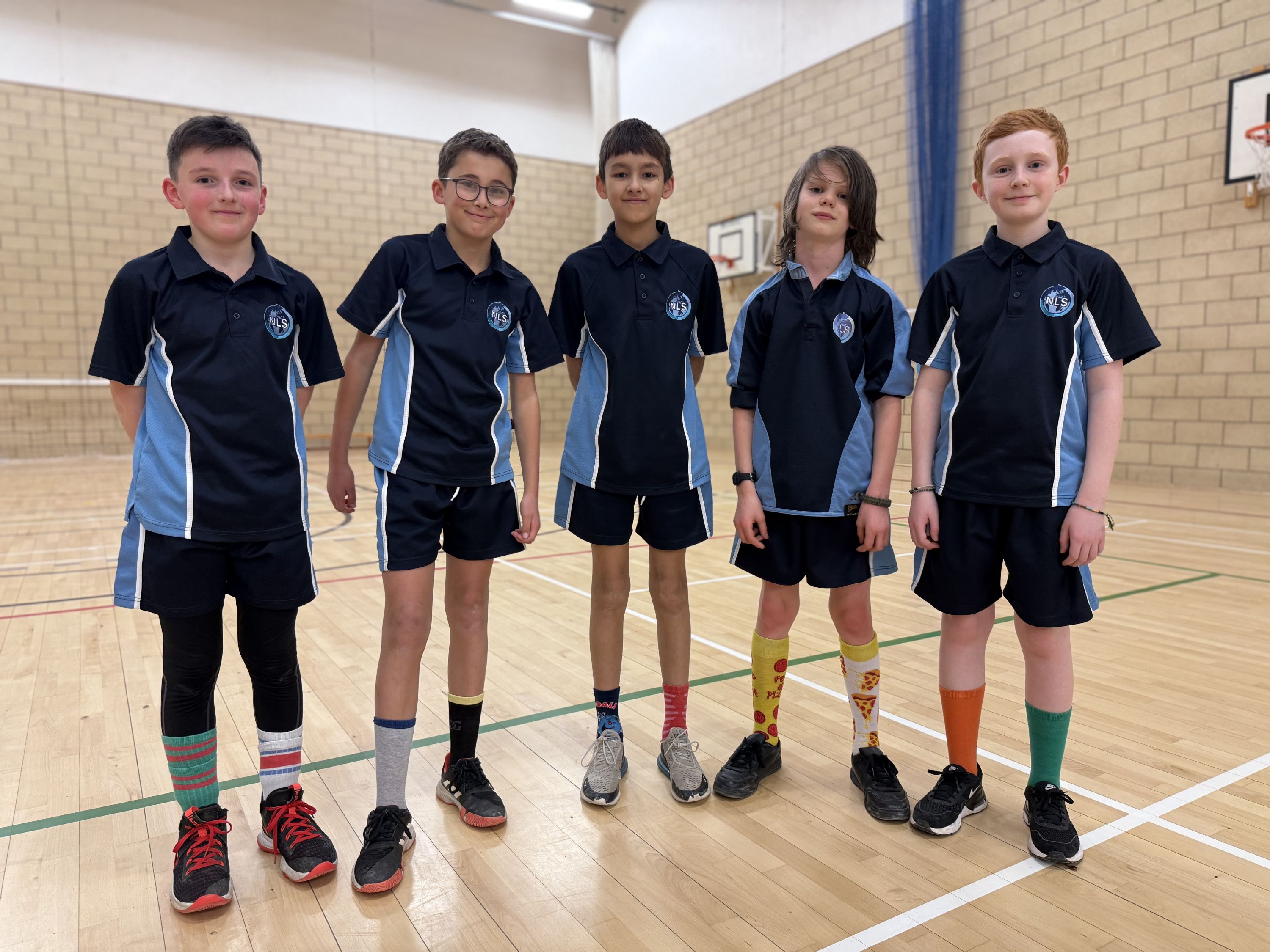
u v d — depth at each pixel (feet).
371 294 4.50
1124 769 5.44
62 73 29.37
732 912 3.94
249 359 4.08
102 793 5.22
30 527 15.67
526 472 5.06
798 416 5.04
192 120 3.99
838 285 5.09
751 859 4.42
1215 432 19.60
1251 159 18.51
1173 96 19.71
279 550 4.21
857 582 5.07
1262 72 18.16
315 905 4.05
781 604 5.30
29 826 4.81
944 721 5.82
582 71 38.37
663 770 5.51
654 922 3.88
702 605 9.98
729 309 32.14
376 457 4.58
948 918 3.88
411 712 4.52
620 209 5.19
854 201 5.00
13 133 28.89
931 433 4.72
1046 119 4.34
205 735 4.26
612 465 5.22
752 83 30.53
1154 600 9.77
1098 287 4.31
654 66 35.37
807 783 5.35
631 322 5.22
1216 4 18.83
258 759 5.70
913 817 4.74
